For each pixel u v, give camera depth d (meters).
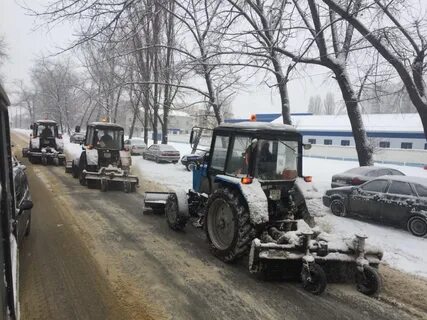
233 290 5.36
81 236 7.44
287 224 6.17
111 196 11.94
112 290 5.15
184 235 7.90
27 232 7.19
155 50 17.97
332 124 41.78
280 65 13.23
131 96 30.17
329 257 5.47
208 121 20.66
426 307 5.12
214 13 12.57
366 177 12.77
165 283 5.48
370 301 5.23
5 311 2.73
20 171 6.57
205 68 14.09
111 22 8.59
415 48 11.11
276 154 6.56
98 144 13.70
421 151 33.38
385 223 10.12
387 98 12.59
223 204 6.68
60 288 5.12
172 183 15.79
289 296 5.27
